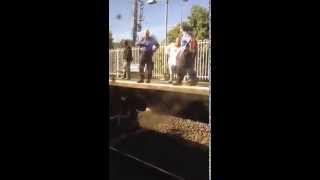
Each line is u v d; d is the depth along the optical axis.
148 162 5.73
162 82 9.34
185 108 7.72
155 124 7.76
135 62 9.85
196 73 8.41
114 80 9.38
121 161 5.77
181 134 7.02
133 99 8.69
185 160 5.70
